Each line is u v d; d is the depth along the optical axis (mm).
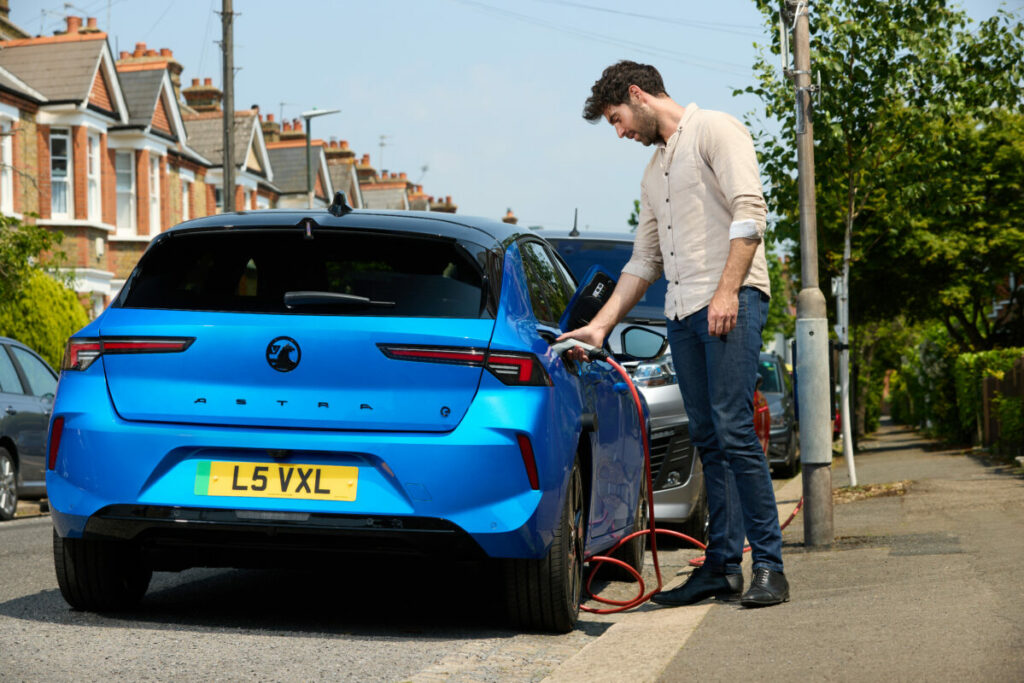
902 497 10570
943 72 13820
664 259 5473
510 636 5184
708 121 5320
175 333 5020
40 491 13156
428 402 4863
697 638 4418
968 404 22375
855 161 14547
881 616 4500
